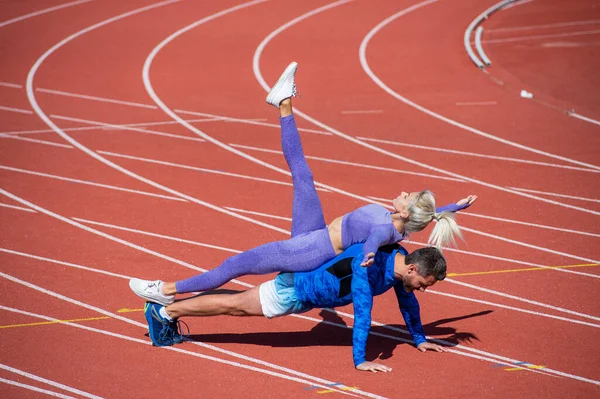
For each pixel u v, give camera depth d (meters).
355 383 19.61
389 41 60.94
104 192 33.62
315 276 20.03
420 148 40.16
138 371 20.03
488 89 50.62
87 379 19.53
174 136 41.44
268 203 32.78
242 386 19.41
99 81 50.56
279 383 19.58
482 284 25.59
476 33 62.94
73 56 55.62
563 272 26.52
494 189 34.72
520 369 20.41
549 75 54.28
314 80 51.69
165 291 20.89
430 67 54.91
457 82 51.88
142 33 61.75
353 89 49.97
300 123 43.91
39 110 45.03
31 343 21.23
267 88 50.03
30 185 34.22
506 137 41.97
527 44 62.28
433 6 72.25
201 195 33.53
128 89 49.22
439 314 23.66
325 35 62.12
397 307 24.23
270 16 67.31
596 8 74.38
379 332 22.62
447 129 43.16
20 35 60.28
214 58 55.94
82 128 42.22
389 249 20.34
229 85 50.38
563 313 23.64
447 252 28.08
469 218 31.36
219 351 21.27
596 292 25.02
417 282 19.92
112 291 24.61
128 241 28.62
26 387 19.05
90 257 27.12
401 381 19.72
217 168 36.97
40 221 30.36
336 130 42.84
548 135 42.38
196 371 20.12
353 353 20.02
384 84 51.09
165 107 46.12
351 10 69.81
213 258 27.36
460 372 20.22
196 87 49.88
